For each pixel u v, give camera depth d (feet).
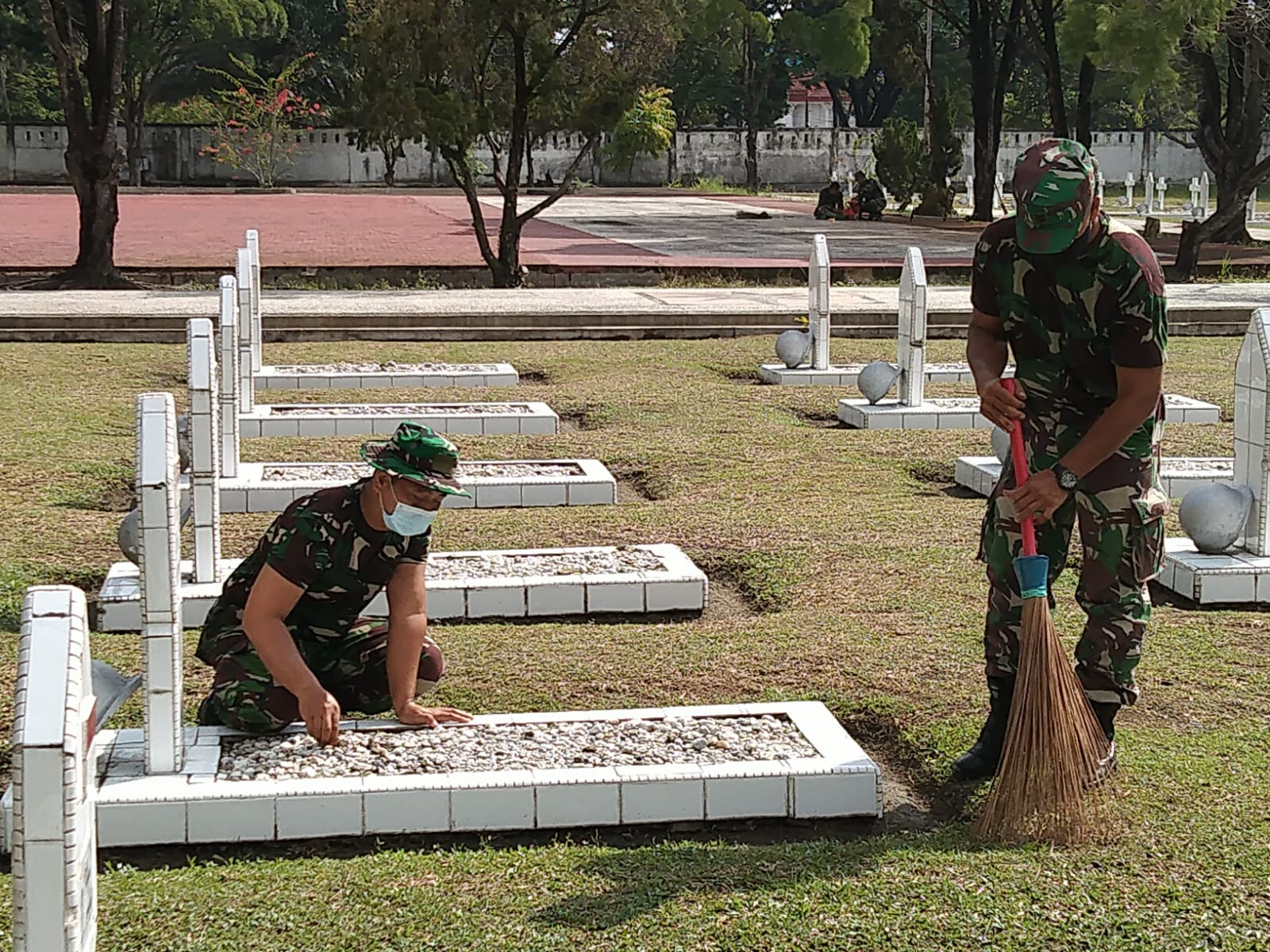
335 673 15.25
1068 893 12.15
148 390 40.29
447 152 65.16
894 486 29.27
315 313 52.75
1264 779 14.61
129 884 12.49
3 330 49.85
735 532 25.20
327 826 13.57
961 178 178.09
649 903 12.04
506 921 11.74
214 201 132.16
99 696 14.08
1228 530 21.99
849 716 16.79
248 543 24.16
